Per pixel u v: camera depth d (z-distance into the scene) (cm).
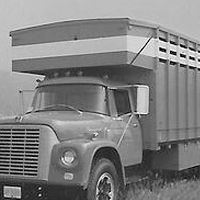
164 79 853
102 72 829
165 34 862
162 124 836
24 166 639
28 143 641
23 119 652
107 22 762
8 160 649
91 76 803
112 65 765
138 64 774
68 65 795
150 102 815
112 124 736
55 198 688
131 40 758
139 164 825
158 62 828
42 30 818
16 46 848
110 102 755
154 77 816
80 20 783
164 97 849
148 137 812
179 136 909
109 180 677
